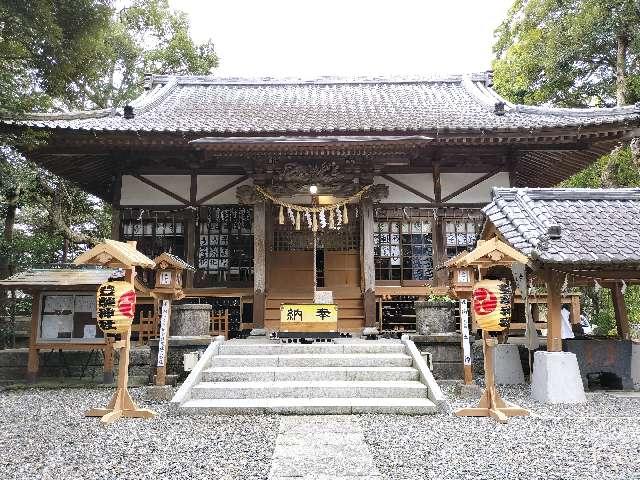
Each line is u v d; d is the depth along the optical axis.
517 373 9.06
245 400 6.79
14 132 9.83
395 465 4.27
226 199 12.43
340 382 7.27
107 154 11.86
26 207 17.02
